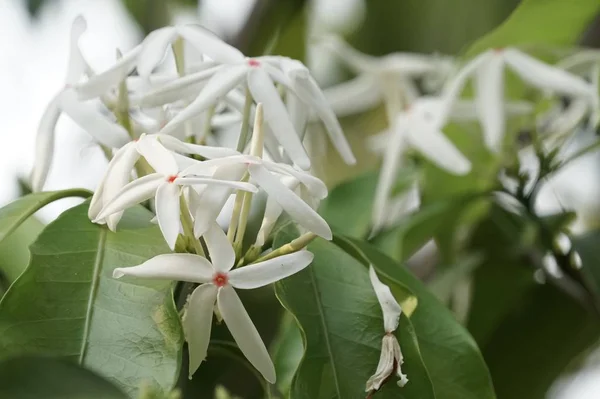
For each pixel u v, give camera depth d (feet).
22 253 2.05
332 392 1.77
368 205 2.30
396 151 2.22
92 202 1.77
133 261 1.79
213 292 1.72
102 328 1.74
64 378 1.58
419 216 2.24
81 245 1.80
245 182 1.75
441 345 1.89
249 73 1.84
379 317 1.81
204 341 1.73
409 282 1.92
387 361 1.77
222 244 1.72
